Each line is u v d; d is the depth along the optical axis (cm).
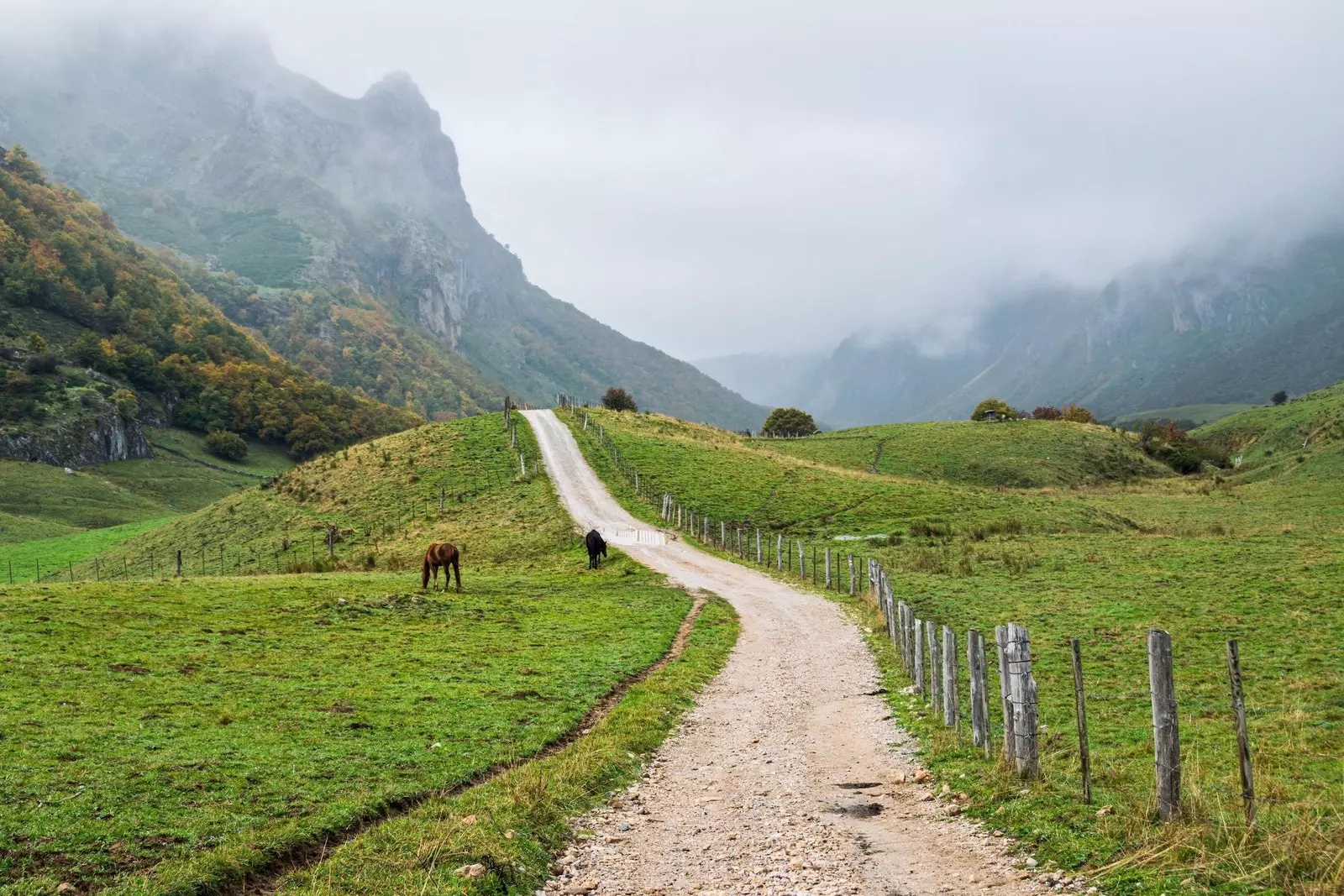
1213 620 2831
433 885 1050
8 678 2003
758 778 1645
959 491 7562
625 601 4075
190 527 8412
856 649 3003
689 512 7031
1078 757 1548
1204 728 1719
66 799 1274
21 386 19450
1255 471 9988
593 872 1180
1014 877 1091
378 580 4416
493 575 5050
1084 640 2728
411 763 1588
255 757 1555
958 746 1692
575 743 1803
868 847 1248
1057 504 7050
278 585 3900
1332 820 1066
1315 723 1694
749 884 1122
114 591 3353
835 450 11806
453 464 8750
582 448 9350
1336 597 2986
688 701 2283
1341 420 9994
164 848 1147
